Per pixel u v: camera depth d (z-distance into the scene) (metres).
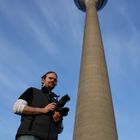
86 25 21.03
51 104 5.19
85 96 14.81
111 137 12.89
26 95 5.34
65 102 5.48
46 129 5.00
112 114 14.05
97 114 13.63
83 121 13.61
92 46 18.20
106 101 14.50
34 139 4.79
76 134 13.43
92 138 12.76
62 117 5.49
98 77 15.74
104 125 13.20
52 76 5.79
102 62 17.11
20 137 4.80
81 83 15.87
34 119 5.00
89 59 17.12
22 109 5.00
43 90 5.70
